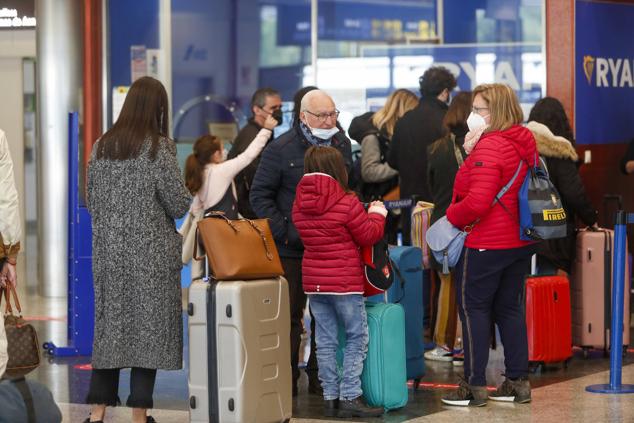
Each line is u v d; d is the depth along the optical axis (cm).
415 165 1769
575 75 2056
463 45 2203
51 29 2452
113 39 2564
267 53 2562
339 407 1316
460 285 1338
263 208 1380
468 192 1298
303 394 1449
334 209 1253
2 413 943
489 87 1312
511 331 1369
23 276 2906
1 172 1298
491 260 1309
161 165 1194
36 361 1404
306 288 1285
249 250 1195
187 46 2595
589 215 1672
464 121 1573
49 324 2098
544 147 1630
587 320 1689
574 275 1698
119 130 1206
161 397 1461
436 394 1439
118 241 1193
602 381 1512
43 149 2464
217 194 1762
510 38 2180
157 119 1217
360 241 1262
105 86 2538
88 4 2486
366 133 1877
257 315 1195
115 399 1227
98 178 1206
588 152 2081
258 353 1197
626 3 2139
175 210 1201
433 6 2339
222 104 2603
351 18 2467
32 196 3569
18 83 3478
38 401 965
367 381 1314
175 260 1209
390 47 2289
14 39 3369
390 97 1891
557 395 1420
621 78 2144
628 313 1719
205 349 1189
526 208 1295
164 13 2578
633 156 2083
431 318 1745
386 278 1278
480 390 1351
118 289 1193
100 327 1202
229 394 1180
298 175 1373
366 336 1296
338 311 1284
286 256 1397
